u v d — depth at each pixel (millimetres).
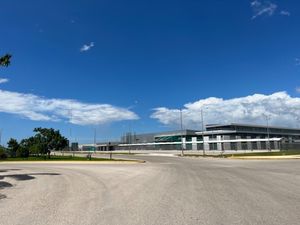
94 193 12438
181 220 7766
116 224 7410
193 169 26766
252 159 48375
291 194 11898
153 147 126500
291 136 139750
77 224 7418
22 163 44812
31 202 10453
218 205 9711
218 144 103438
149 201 10539
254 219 7816
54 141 64125
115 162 45625
